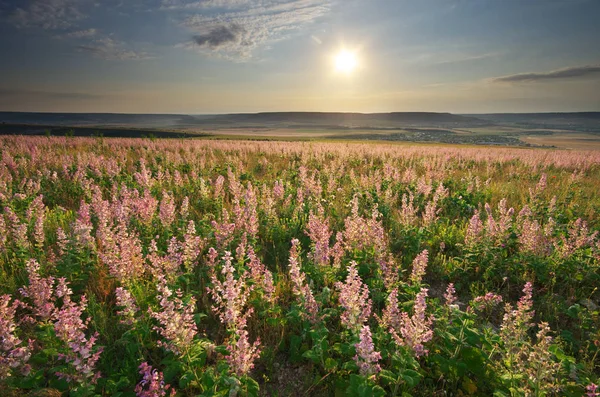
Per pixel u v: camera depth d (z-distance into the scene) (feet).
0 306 12.79
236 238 24.12
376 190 39.27
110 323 15.80
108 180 45.19
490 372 13.14
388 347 13.94
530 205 35.53
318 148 97.19
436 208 36.47
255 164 67.87
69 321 11.67
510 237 24.91
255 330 16.14
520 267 21.90
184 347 12.40
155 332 15.24
